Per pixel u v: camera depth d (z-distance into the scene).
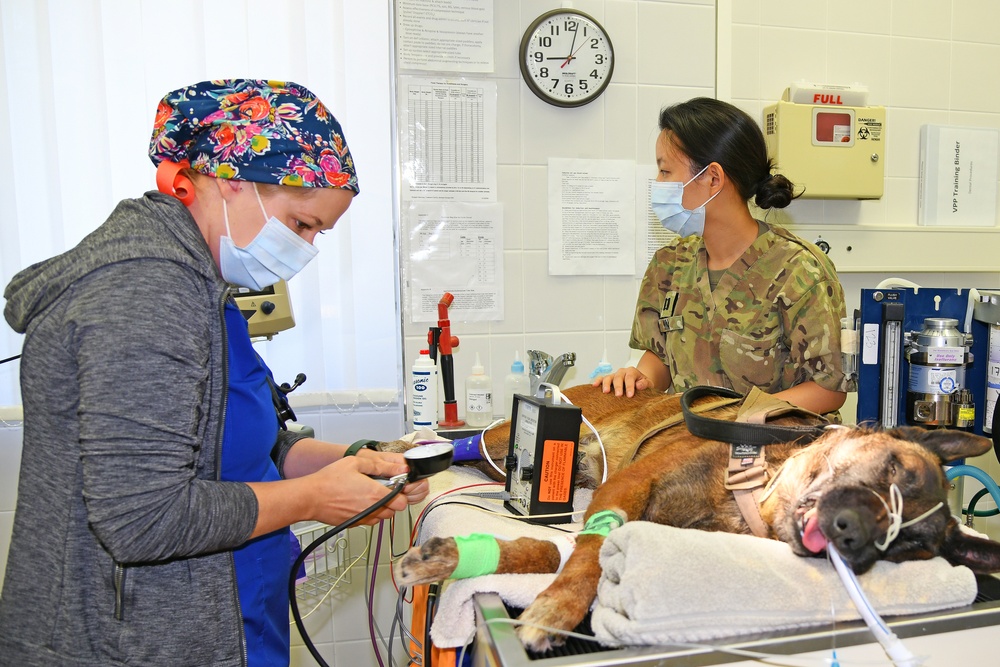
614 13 2.26
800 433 0.97
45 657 0.90
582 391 1.64
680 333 1.76
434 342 2.03
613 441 1.40
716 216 1.65
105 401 0.80
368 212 2.17
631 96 2.30
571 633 0.78
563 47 2.20
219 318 0.95
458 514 1.16
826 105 2.37
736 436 1.01
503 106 2.22
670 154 1.66
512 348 2.28
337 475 1.00
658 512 1.05
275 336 2.12
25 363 0.88
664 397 1.49
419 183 2.18
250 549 1.08
